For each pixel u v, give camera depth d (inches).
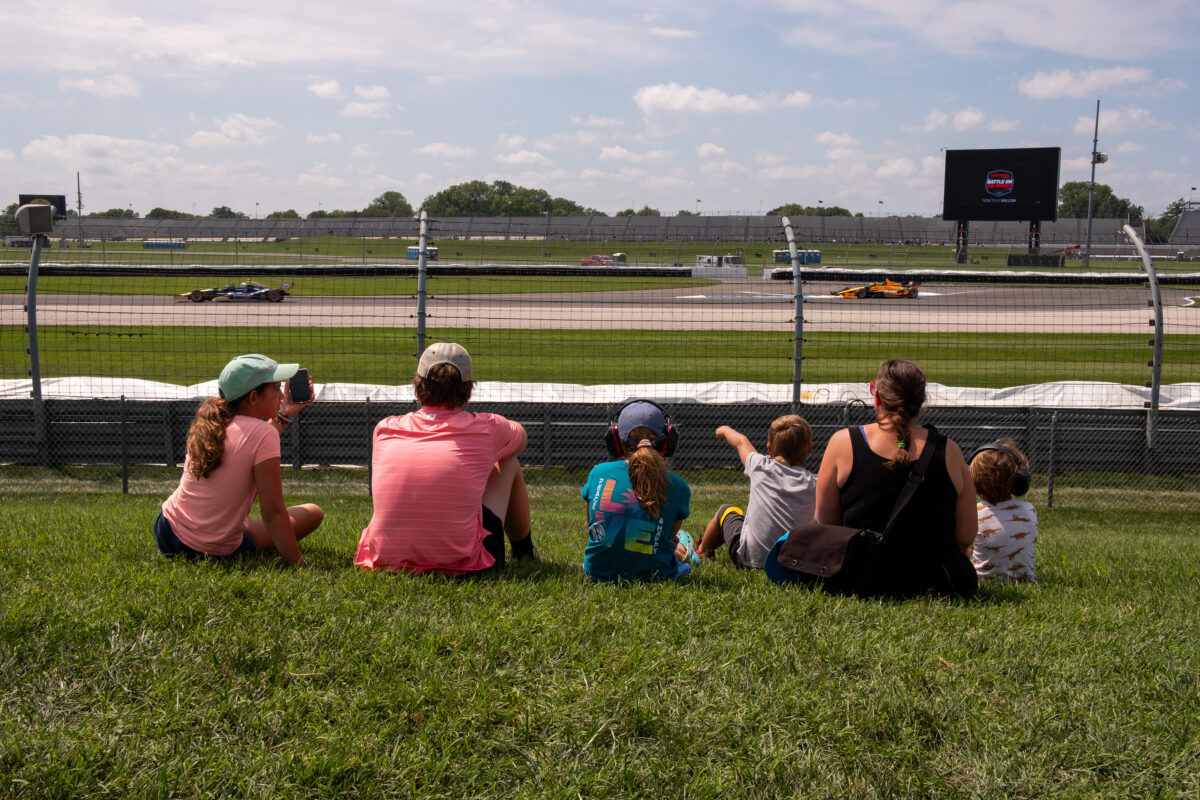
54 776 83.6
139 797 82.4
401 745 92.0
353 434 405.4
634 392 482.6
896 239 3270.2
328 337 829.2
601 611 134.3
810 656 117.2
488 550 159.3
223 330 866.1
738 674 110.1
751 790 87.0
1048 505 382.3
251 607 127.8
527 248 3267.7
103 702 98.4
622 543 157.2
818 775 89.4
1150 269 388.2
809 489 178.4
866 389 486.9
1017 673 113.7
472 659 111.3
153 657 108.7
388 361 705.6
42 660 106.7
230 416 160.9
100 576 143.6
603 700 101.2
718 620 131.6
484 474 155.7
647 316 1027.9
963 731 97.9
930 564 153.1
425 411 159.0
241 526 161.9
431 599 135.0
